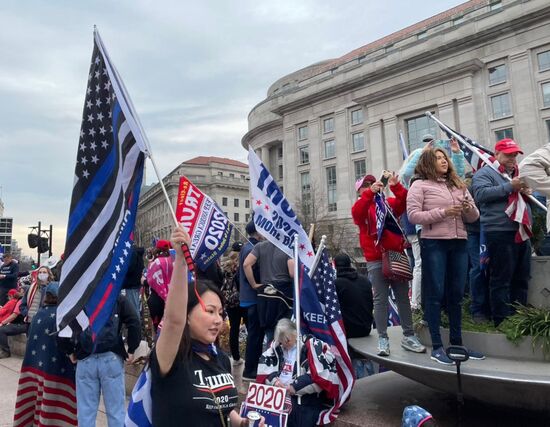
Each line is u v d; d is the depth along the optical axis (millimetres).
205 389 2371
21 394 4996
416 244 6703
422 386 5227
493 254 4449
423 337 4797
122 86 3340
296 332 4594
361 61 54156
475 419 4203
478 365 3779
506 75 40312
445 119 43156
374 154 48344
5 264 14461
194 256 5984
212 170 98688
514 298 4582
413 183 4328
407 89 46000
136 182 3467
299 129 58531
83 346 4219
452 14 48375
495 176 4590
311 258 5008
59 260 6000
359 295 5746
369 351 4680
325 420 4293
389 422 4137
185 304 2332
